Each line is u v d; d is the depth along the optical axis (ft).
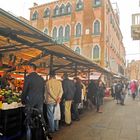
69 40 122.21
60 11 128.06
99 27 115.96
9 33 20.94
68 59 40.70
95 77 79.66
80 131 27.99
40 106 21.93
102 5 116.37
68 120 31.30
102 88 59.16
